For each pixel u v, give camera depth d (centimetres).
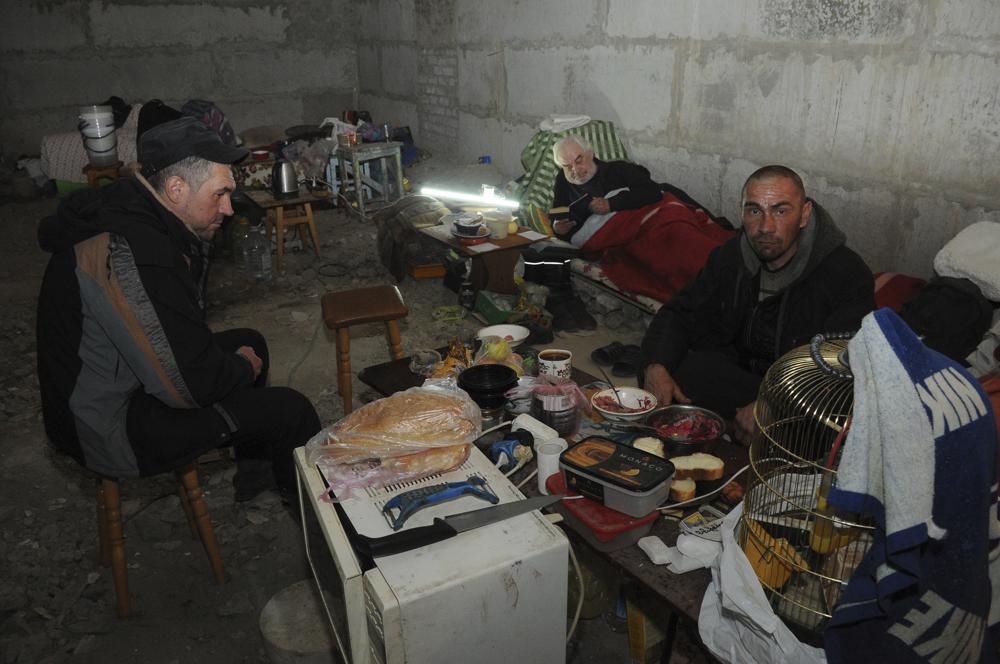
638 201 468
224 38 912
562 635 159
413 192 736
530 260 468
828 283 256
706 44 471
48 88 842
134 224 209
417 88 854
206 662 231
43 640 236
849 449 127
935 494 122
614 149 547
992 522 137
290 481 254
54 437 227
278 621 223
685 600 154
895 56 368
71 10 830
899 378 120
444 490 162
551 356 253
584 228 486
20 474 328
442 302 514
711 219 478
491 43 693
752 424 210
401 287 543
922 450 119
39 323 220
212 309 517
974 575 125
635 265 461
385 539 146
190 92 913
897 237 388
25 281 579
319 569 186
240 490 312
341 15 965
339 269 584
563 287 475
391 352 351
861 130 392
